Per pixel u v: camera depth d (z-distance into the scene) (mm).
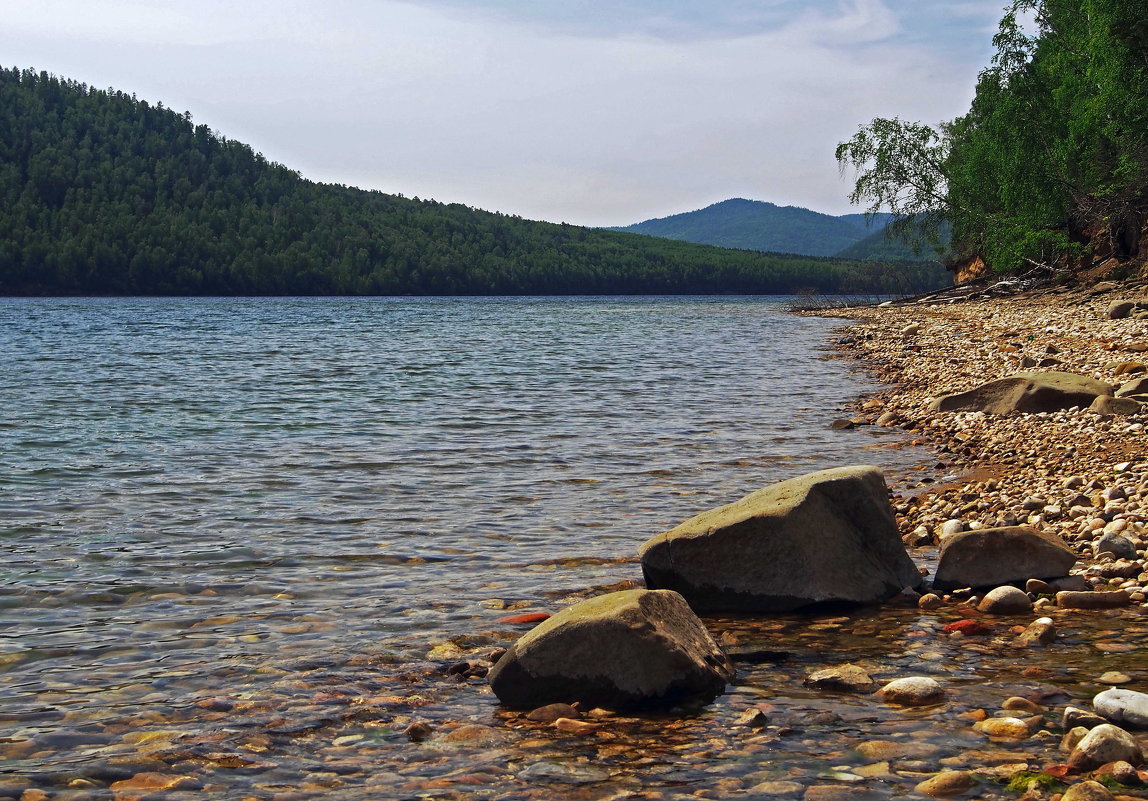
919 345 33125
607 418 19688
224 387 26188
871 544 8445
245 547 9758
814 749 5027
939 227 65438
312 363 34125
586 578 8664
